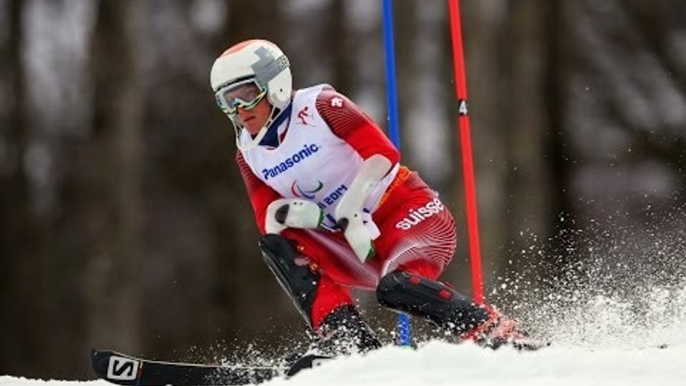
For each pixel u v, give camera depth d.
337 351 17.64
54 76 65.50
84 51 64.06
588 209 70.50
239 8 64.06
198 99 69.62
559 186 67.94
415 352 15.98
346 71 69.38
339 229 19.44
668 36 74.06
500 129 52.38
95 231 53.28
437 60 63.41
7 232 60.69
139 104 53.84
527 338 17.47
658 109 73.69
